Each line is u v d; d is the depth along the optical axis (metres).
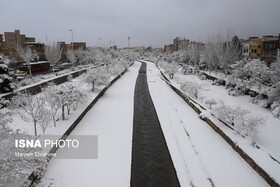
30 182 6.50
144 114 15.61
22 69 36.22
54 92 11.91
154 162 8.90
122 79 34.16
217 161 8.77
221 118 12.23
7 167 5.67
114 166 8.33
